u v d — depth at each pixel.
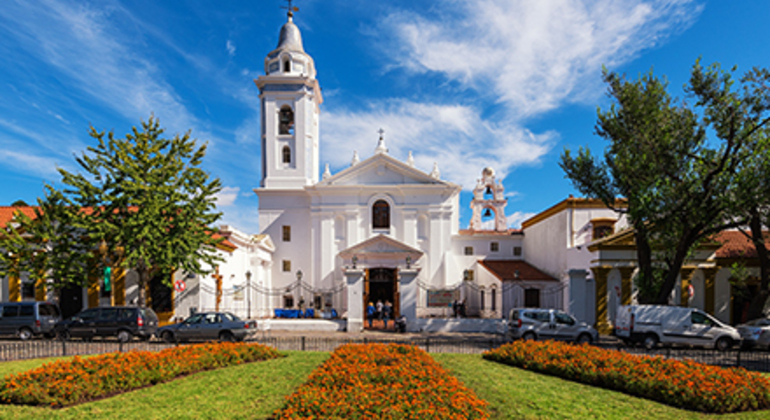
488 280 33.31
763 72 17.98
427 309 31.78
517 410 8.68
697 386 9.52
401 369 9.97
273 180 35.66
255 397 9.49
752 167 18.73
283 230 35.31
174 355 11.98
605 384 10.73
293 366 12.55
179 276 24.08
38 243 22.61
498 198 43.97
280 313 31.20
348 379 9.02
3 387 9.21
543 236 33.06
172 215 21.72
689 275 24.59
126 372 10.13
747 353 17.75
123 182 20.28
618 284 24.98
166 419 8.12
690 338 19.08
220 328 18.97
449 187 34.06
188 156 22.86
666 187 19.42
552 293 29.42
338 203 34.19
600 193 22.38
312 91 36.88
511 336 20.42
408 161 36.75
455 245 36.84
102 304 24.81
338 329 24.53
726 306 25.27
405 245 31.56
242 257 30.08
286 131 36.56
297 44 36.97
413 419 6.64
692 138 19.78
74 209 21.58
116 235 20.83
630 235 24.33
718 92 18.80
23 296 24.84
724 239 27.27
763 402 9.45
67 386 9.05
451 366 12.62
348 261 31.36
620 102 21.17
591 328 19.78
